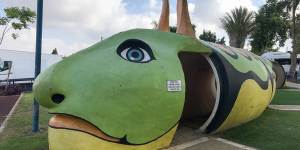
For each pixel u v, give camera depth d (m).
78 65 6.67
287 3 33.12
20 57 24.97
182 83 7.25
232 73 8.42
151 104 6.70
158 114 6.83
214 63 8.41
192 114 10.84
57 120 6.45
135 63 6.79
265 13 33.94
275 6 33.53
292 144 8.35
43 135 8.83
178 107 7.15
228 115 8.51
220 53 8.66
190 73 10.56
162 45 7.49
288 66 37.59
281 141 8.62
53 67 6.68
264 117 11.64
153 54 7.10
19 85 23.17
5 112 12.98
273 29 33.50
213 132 8.93
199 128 9.16
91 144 6.24
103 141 6.30
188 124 10.08
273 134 9.29
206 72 11.17
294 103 15.52
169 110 6.98
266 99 11.07
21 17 23.30
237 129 9.62
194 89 10.80
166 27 10.26
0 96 19.03
